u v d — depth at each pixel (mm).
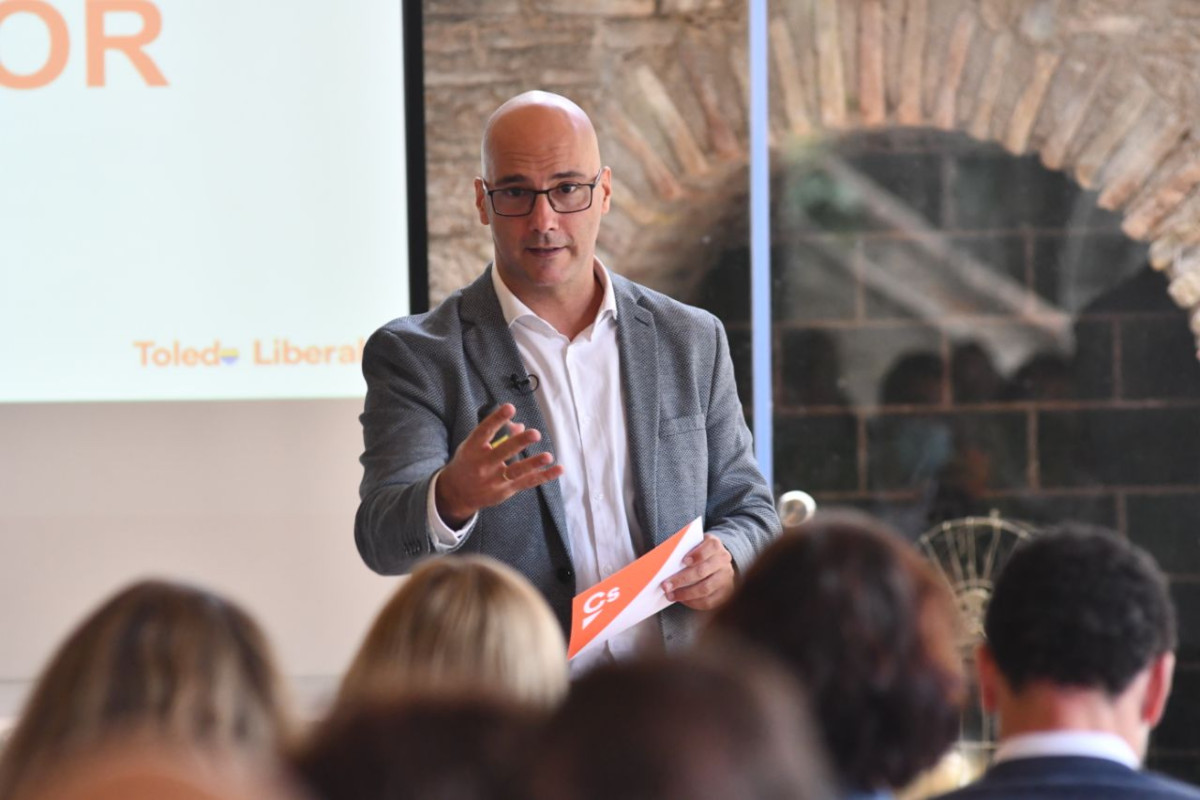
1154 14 8320
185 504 8039
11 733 2584
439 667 3225
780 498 8609
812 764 1494
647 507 5188
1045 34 8367
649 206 8391
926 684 2719
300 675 8023
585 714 1497
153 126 7938
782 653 2711
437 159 8234
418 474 5004
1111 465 8539
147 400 7988
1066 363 8523
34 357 7965
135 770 1424
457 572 3434
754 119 8422
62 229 7961
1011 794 2859
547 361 5309
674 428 5316
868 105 8445
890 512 8594
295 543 8047
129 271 7961
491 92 8258
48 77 7949
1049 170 8453
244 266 7973
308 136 7980
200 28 7938
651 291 5562
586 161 5211
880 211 8492
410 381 5234
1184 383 8477
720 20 8297
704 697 1489
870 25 8406
